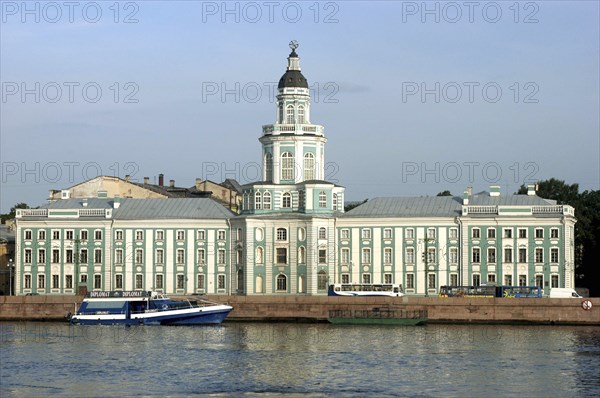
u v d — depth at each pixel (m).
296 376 120.56
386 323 177.00
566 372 122.88
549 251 199.38
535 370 124.12
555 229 199.38
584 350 140.50
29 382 117.12
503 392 111.94
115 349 142.12
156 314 175.88
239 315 183.25
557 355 135.75
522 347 143.75
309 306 181.62
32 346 145.25
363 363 129.38
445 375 121.06
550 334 160.25
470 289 191.12
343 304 180.50
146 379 118.75
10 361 131.25
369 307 179.62
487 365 127.69
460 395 110.56
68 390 112.81
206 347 144.38
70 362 130.50
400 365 127.94
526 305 175.88
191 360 132.12
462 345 146.25
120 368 126.00
